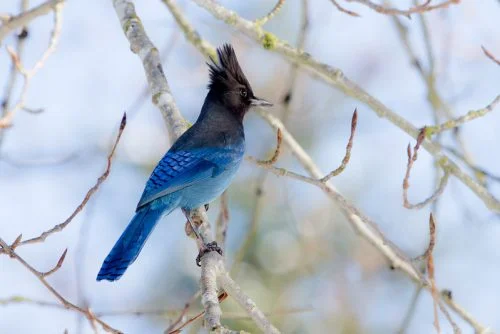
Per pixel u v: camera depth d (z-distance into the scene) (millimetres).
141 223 11281
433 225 9211
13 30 11219
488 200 11188
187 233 11445
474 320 11422
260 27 12148
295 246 16031
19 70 10875
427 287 9586
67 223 9305
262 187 13109
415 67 13547
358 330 15703
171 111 11922
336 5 10414
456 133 13258
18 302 10984
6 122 10656
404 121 11562
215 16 12133
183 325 9414
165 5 13617
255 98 12883
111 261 10719
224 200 12367
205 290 9266
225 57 12797
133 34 12328
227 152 12203
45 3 10992
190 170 11727
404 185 9930
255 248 15852
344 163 9977
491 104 11312
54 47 11164
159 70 12086
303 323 15617
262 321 9180
